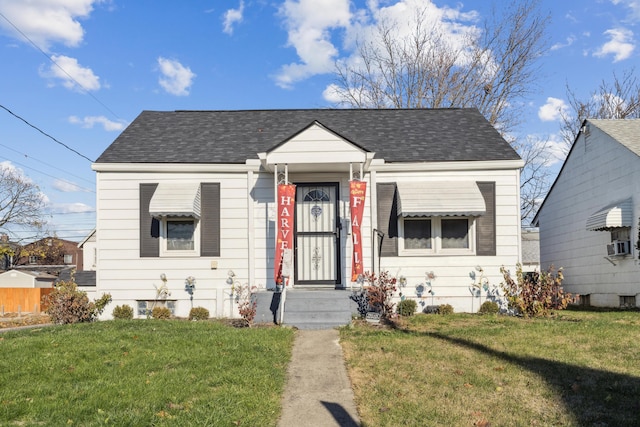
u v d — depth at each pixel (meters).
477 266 12.58
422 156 12.89
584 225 17.78
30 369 6.84
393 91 29.91
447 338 9.00
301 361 7.79
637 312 13.06
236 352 7.90
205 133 14.29
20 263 52.72
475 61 29.11
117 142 13.59
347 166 12.20
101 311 12.45
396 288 12.48
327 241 12.84
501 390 6.29
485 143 13.55
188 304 12.55
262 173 12.80
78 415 5.27
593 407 5.65
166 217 12.59
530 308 11.56
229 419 5.27
